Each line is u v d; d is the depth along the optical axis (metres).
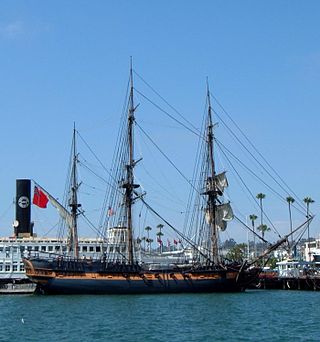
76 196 148.62
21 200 164.38
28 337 68.50
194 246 140.50
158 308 97.94
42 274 124.62
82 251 156.38
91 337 67.75
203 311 93.62
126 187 139.88
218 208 141.50
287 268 180.25
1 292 147.50
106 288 124.75
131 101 142.00
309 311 94.31
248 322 80.44
